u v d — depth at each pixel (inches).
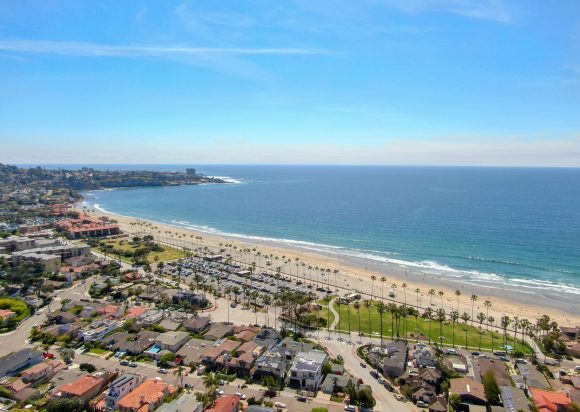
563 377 4734.3
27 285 7559.1
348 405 4124.0
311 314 6407.5
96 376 4453.7
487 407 4138.8
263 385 4480.8
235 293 7578.7
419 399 4222.4
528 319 6727.4
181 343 5447.8
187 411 3708.2
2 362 4645.7
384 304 7278.5
